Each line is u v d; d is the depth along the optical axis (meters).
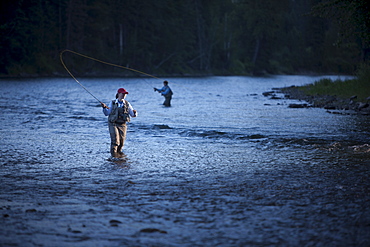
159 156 14.62
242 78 136.75
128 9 140.38
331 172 12.14
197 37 167.88
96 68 135.25
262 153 15.31
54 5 127.62
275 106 35.91
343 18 44.19
